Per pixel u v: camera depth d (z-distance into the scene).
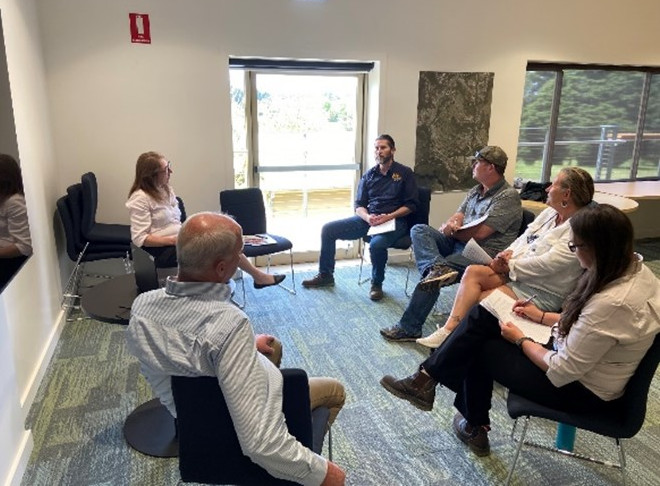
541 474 2.07
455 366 2.09
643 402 1.62
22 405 2.29
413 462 2.13
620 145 5.53
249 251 3.55
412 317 3.17
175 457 2.11
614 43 4.95
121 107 3.74
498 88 4.69
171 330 1.30
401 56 4.33
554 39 4.74
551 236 2.50
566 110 5.20
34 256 2.78
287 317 3.54
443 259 3.21
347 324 3.44
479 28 4.48
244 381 1.23
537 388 1.80
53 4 3.44
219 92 3.95
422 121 4.53
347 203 4.80
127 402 2.51
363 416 2.44
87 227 3.46
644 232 5.71
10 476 1.89
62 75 3.56
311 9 4.00
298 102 4.39
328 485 1.32
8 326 2.18
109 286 2.50
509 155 4.91
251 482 1.40
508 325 1.95
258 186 4.47
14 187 1.95
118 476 2.02
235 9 3.83
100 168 3.80
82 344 3.11
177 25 3.73
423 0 4.27
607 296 1.60
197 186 4.07
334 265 4.21
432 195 4.73
